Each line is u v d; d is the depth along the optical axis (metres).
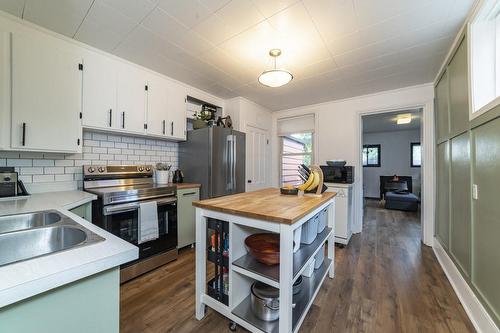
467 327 1.52
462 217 1.93
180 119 3.06
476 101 1.70
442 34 1.99
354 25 1.86
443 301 1.81
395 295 1.90
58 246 1.02
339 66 2.62
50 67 1.88
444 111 2.55
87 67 2.14
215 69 2.70
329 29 1.91
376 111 3.53
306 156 4.80
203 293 1.60
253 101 4.02
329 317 1.63
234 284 1.48
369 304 1.78
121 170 2.57
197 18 1.78
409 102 3.25
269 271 1.36
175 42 2.12
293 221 1.19
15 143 1.69
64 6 1.63
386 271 2.34
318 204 1.61
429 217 3.10
